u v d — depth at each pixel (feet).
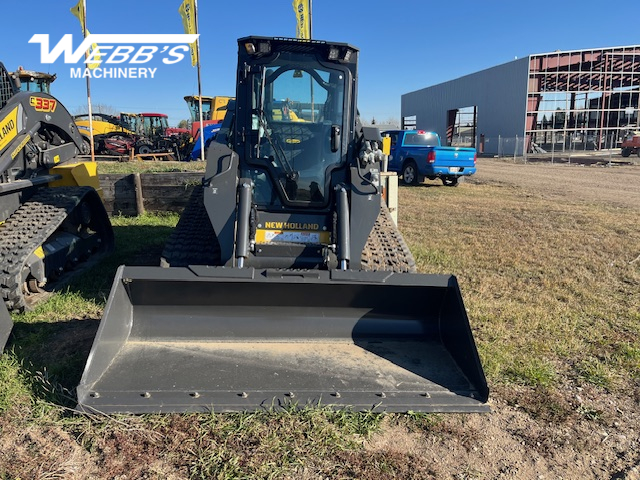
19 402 10.41
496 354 13.14
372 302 12.26
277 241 14.80
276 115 15.07
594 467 9.32
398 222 30.86
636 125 119.65
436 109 150.51
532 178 61.00
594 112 117.91
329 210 15.05
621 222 31.40
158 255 21.52
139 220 27.94
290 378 10.91
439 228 29.17
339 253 13.38
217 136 15.44
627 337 14.49
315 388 10.66
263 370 11.10
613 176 63.72
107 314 10.89
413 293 12.23
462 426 10.34
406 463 9.21
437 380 11.09
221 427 9.70
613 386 11.98
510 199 41.91
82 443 9.33
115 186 28.45
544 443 9.93
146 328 11.88
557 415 10.82
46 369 11.44
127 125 78.38
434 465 9.21
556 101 114.73
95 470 8.74
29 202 17.31
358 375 11.12
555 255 23.20
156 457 9.04
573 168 77.71
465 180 58.03
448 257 22.40
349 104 15.28
